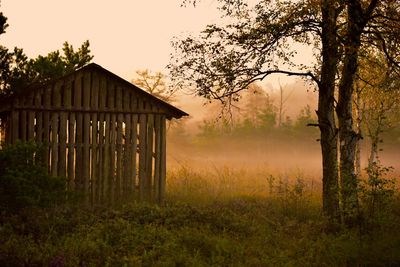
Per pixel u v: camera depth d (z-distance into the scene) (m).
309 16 14.70
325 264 10.11
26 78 18.67
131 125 18.20
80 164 17.31
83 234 11.19
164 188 18.64
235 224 12.93
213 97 15.57
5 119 18.50
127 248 10.37
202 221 13.10
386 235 11.29
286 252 10.80
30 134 16.53
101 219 12.55
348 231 12.12
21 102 16.45
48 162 16.81
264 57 14.88
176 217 12.95
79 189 17.28
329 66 15.10
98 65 17.31
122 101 18.03
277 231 13.34
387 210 12.34
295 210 16.17
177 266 9.55
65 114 17.12
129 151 18.16
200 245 10.94
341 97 14.65
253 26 14.96
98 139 17.66
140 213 13.39
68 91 17.17
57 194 12.82
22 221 11.51
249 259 10.12
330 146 15.20
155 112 18.55
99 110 17.62
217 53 15.12
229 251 10.48
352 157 14.38
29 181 11.94
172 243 10.41
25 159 12.47
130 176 18.16
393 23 14.98
